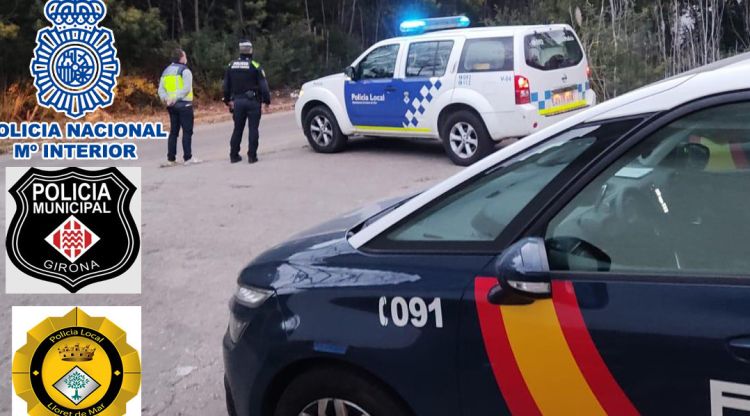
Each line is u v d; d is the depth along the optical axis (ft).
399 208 10.09
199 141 49.88
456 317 8.77
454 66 34.81
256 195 30.68
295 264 10.43
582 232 8.59
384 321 9.23
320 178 33.60
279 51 77.92
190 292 19.90
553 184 8.89
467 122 34.71
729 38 67.56
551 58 34.37
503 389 8.55
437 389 8.94
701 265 7.99
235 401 10.80
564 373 8.18
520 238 8.80
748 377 7.22
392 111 37.35
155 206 29.37
